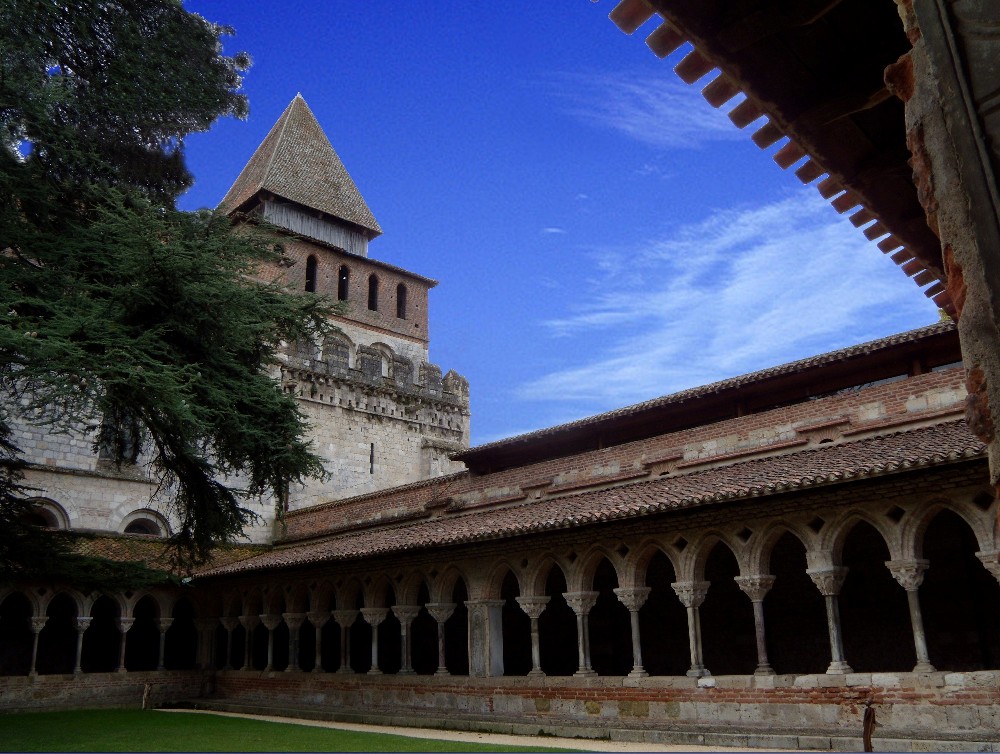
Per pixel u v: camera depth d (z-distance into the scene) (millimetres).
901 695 13477
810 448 18547
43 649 29031
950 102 2480
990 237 2363
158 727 19047
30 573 20031
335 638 29922
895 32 4379
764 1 4156
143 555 29172
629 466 22344
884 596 18234
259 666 31469
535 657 19219
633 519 17438
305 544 33156
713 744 14461
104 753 13922
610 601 23750
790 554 20078
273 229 21969
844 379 19344
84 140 19625
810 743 13289
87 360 15414
